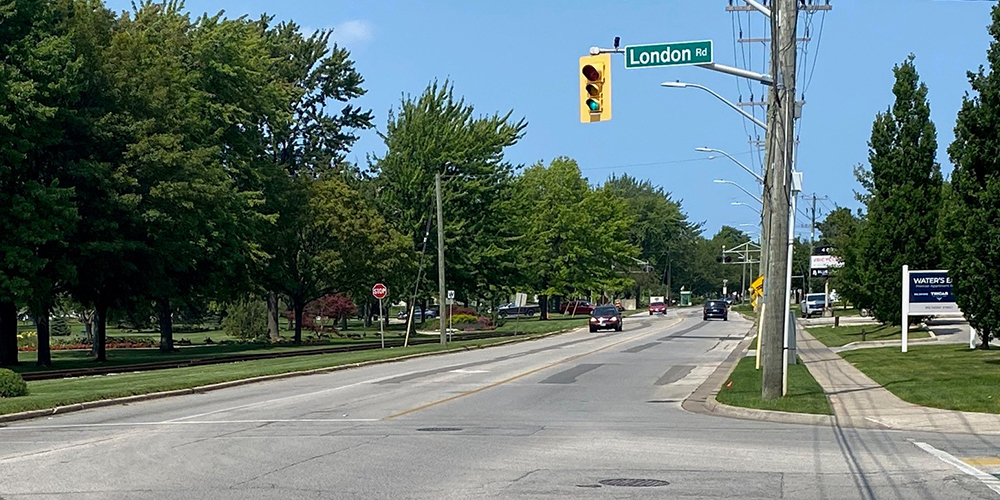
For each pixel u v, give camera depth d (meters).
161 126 40.56
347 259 56.78
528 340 54.91
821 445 13.33
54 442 14.20
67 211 32.81
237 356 39.81
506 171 65.38
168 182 37.75
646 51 18.81
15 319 38.78
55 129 34.06
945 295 32.59
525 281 67.62
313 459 12.20
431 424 16.23
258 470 11.33
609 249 96.56
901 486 10.02
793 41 18.52
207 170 40.81
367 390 23.69
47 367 36.53
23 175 34.84
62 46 33.12
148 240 39.06
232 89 50.72
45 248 35.28
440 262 48.34
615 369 30.20
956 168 26.05
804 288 117.50
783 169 18.80
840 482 10.30
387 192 63.19
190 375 27.81
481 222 64.06
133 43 40.72
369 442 13.85
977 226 23.27
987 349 31.47
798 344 43.84
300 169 66.69
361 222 56.34
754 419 17.03
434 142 62.22
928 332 43.31
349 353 40.53
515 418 17.16
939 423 15.66
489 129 64.50
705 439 14.09
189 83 44.78
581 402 20.30
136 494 9.80
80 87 34.28
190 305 50.66
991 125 23.58
